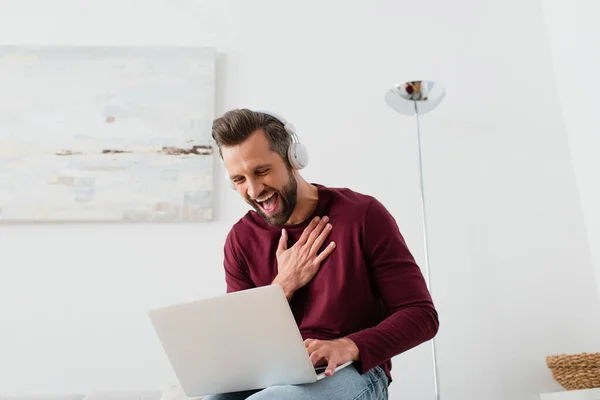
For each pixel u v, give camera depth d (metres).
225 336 0.93
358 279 1.19
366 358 0.99
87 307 1.94
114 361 1.89
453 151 2.15
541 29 2.33
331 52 2.29
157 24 2.32
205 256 2.02
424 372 1.89
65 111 2.15
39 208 2.03
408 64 2.28
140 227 2.04
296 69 2.27
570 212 2.08
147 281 1.98
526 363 1.90
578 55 2.07
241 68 2.27
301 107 2.21
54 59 2.21
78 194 2.05
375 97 2.23
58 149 2.11
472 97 2.22
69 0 2.33
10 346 1.89
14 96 2.16
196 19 2.33
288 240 1.30
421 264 2.01
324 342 0.98
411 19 2.34
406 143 2.16
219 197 2.09
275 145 1.20
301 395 0.87
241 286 1.36
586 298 1.97
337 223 1.24
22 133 2.12
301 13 2.35
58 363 1.88
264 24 2.33
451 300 1.97
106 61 2.22
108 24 2.31
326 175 2.12
